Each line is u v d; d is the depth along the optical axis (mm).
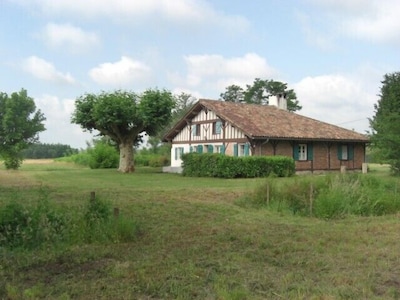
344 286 6242
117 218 9578
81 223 9344
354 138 37812
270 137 33125
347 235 9922
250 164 30469
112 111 34906
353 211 13234
